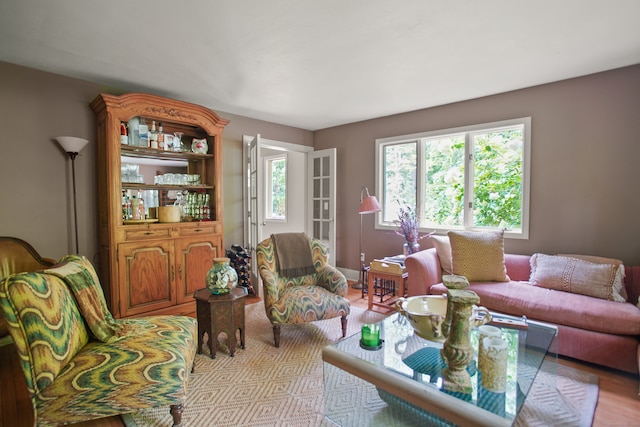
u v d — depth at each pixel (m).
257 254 2.79
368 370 1.46
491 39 2.23
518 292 2.49
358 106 3.80
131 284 2.94
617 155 2.71
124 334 1.69
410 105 3.76
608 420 1.63
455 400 1.22
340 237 4.80
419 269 2.84
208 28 2.09
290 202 5.88
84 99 2.99
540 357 1.66
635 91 2.63
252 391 1.90
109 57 2.51
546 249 3.07
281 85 3.12
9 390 1.91
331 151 4.62
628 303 2.24
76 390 1.33
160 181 3.45
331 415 1.52
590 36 2.19
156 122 3.40
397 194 4.22
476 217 3.56
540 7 1.86
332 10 1.89
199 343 2.38
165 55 2.48
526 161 3.16
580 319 2.10
